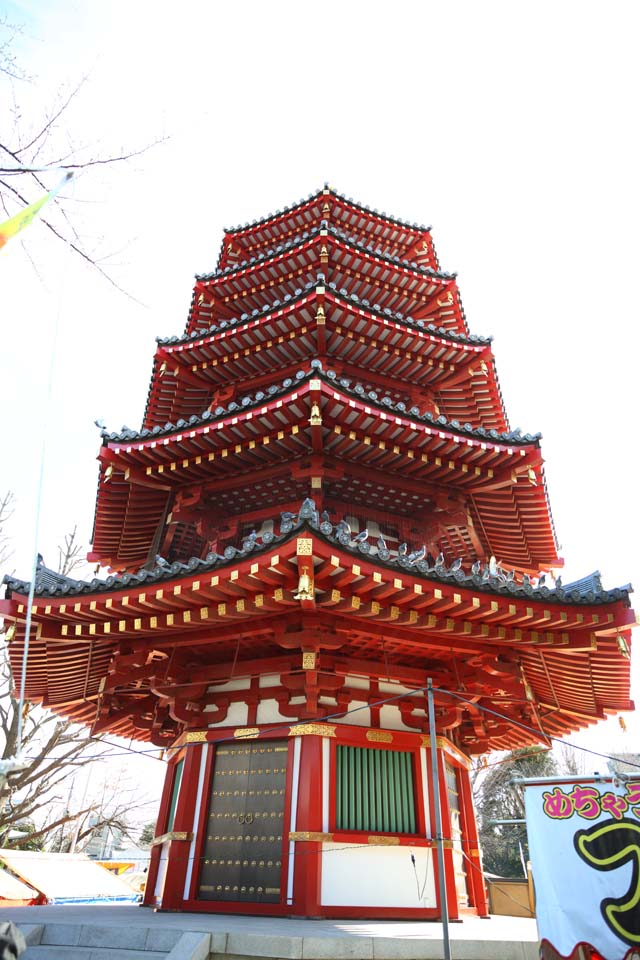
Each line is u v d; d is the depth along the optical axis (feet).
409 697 40.14
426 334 55.77
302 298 53.11
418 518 50.60
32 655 40.60
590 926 23.03
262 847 35.32
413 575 32.94
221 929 26.14
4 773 12.25
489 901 55.67
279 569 30.94
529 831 25.32
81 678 44.29
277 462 47.39
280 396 43.62
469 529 50.98
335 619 35.35
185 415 63.82
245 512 50.80
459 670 40.22
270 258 63.41
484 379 58.70
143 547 56.85
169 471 48.14
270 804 36.37
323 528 30.42
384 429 44.57
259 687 39.52
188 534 52.60
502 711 44.70
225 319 68.08
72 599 35.19
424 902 35.27
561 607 35.17
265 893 34.09
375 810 36.58
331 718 37.45
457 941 26.53
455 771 45.34
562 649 37.91
